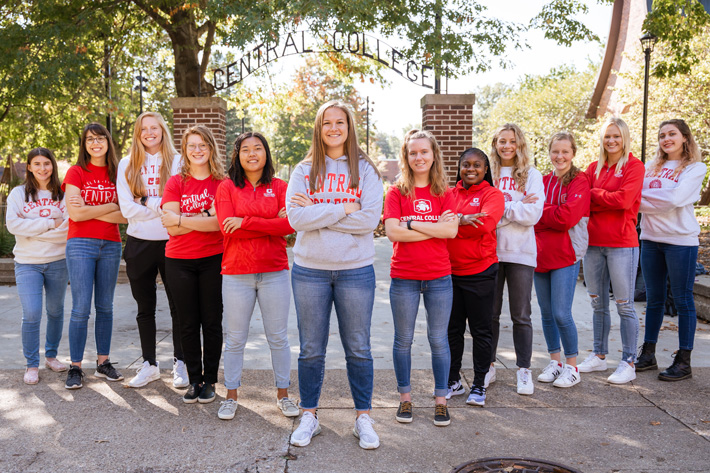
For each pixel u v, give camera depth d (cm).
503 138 418
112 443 330
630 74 1599
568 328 422
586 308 678
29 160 431
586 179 424
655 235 443
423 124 968
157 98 2481
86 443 330
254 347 524
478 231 374
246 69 944
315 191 332
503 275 421
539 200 400
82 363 474
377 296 757
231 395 373
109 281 434
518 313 410
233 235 353
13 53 995
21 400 393
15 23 1038
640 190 427
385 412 377
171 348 518
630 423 358
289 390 415
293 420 364
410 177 360
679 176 439
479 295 383
